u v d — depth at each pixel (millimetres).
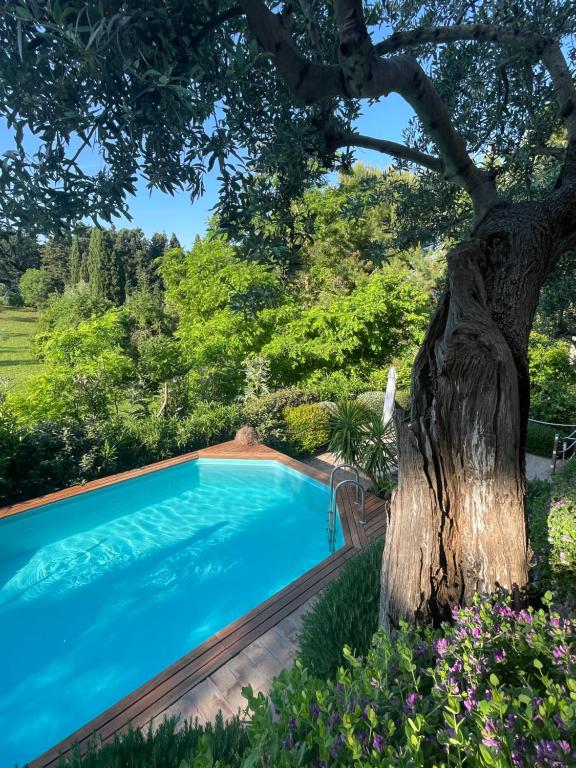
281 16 1569
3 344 24203
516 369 2246
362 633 3104
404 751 1174
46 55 1397
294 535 7133
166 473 8523
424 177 4270
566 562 2900
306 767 1084
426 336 2500
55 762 2797
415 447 2463
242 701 3293
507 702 1253
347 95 1781
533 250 2289
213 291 15766
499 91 3510
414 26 3293
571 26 2775
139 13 1312
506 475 2256
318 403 11180
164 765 2158
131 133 1662
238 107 2119
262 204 2180
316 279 17141
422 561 2453
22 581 5973
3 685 4309
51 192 1621
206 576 6105
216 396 12727
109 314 12117
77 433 8164
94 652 4746
